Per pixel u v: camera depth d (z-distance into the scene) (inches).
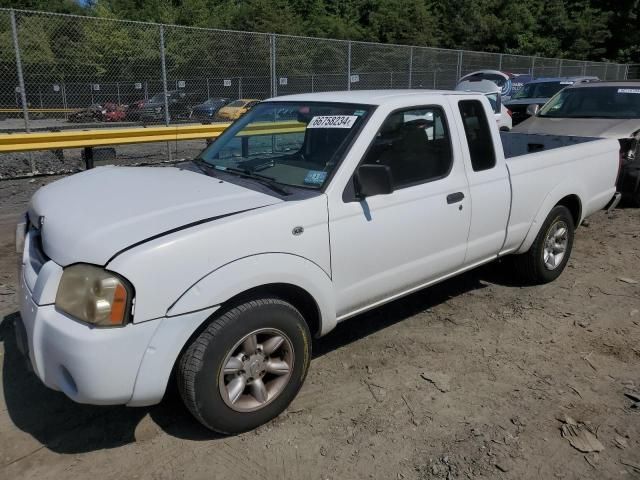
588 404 127.7
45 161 427.2
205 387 106.6
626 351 152.2
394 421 121.5
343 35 1620.3
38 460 109.3
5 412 124.5
